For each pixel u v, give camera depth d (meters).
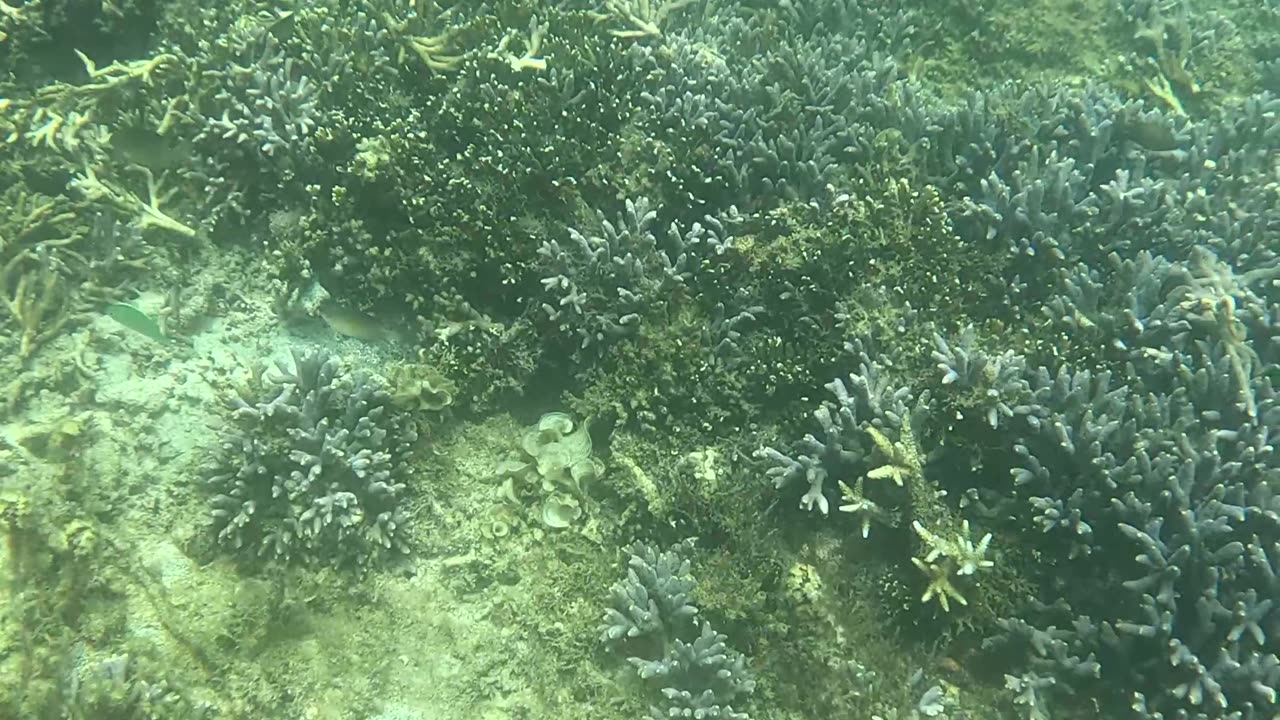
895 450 0.79
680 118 1.04
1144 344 0.88
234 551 0.85
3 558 0.76
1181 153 1.08
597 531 0.92
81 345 0.97
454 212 1.00
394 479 0.92
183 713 0.74
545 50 1.07
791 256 0.92
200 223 1.11
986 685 0.80
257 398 0.90
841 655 0.80
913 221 0.94
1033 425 0.80
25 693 0.70
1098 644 0.76
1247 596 0.71
